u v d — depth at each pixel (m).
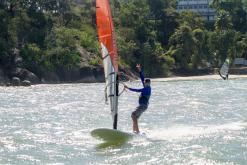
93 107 95.00
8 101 110.62
